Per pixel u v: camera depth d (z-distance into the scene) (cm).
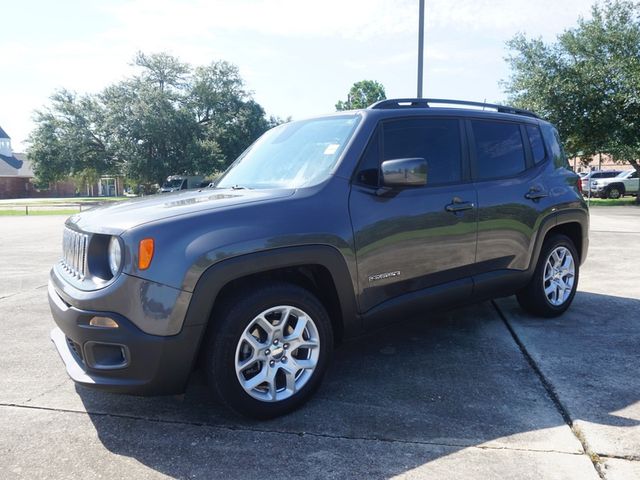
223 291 287
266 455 257
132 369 260
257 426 287
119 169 4616
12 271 791
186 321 262
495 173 413
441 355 390
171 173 4391
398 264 340
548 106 2502
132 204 320
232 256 271
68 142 4459
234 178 388
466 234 379
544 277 462
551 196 450
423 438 271
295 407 299
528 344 408
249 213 285
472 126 407
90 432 283
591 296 564
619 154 2622
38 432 284
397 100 379
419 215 349
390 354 394
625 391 322
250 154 420
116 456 259
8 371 373
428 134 376
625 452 253
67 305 282
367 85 7219
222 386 274
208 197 317
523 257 427
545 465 244
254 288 284
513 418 291
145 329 258
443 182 375
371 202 329
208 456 257
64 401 322
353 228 316
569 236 505
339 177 323
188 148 4325
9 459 257
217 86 4856
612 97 2352
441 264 367
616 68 2341
